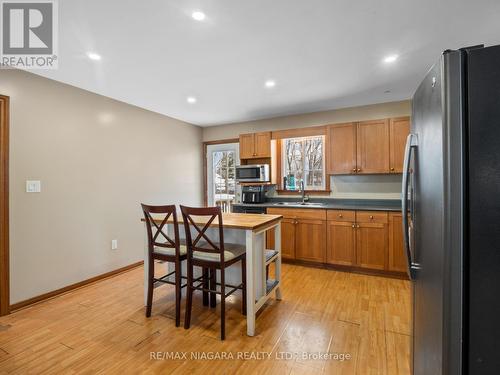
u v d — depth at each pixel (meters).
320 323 2.27
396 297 2.77
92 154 3.30
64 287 2.96
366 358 1.83
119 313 2.47
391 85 3.14
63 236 2.96
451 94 0.87
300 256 3.81
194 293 2.90
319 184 4.44
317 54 2.38
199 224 2.37
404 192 1.35
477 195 0.85
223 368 1.74
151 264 2.43
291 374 1.68
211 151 5.34
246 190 4.50
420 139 1.24
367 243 3.42
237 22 1.88
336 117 4.14
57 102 2.92
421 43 2.19
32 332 2.16
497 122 0.82
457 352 0.87
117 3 1.66
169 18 1.83
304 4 1.69
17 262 2.56
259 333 2.13
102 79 2.90
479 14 1.81
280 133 4.41
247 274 2.12
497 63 0.82
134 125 3.90
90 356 1.86
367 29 1.99
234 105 3.92
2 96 2.48
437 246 0.97
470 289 0.86
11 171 2.53
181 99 3.63
